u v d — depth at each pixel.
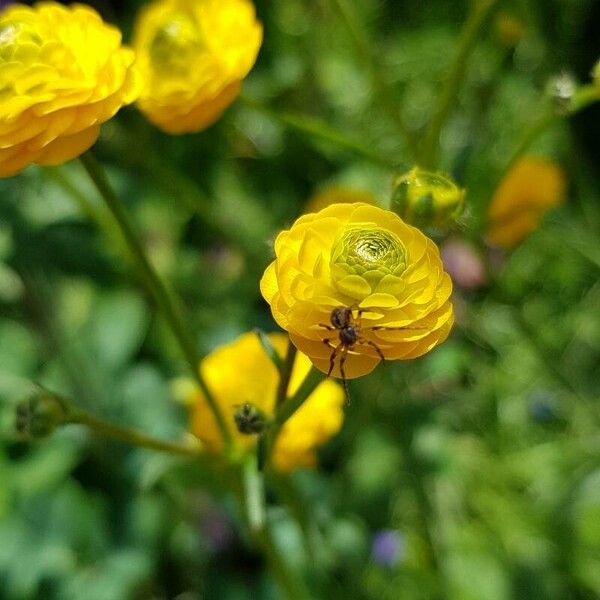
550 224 0.30
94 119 0.17
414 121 0.35
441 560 0.28
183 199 0.30
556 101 0.21
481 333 0.31
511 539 0.28
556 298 0.33
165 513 0.28
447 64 0.37
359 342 0.15
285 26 0.36
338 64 0.36
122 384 0.29
